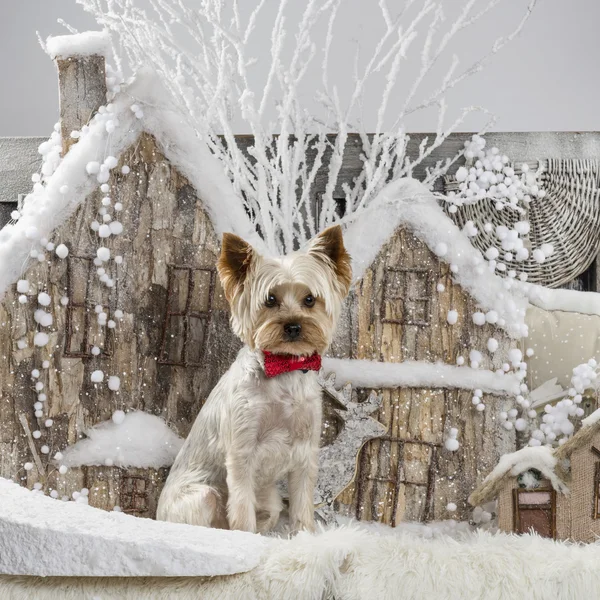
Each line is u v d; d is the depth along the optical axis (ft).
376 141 8.39
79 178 7.25
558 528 6.22
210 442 6.88
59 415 7.23
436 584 4.71
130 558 4.58
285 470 6.89
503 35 11.47
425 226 7.73
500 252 8.79
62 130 7.46
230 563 4.69
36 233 7.07
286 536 6.97
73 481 7.22
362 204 8.23
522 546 5.00
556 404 7.78
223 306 7.63
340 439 7.44
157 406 7.53
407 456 7.66
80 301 7.29
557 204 8.82
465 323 7.77
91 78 7.39
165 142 7.48
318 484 7.35
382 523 7.59
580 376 7.43
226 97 8.63
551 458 6.22
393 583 4.74
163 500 6.88
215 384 7.61
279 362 6.45
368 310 7.77
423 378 7.66
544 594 4.66
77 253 7.28
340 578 4.79
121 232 7.39
